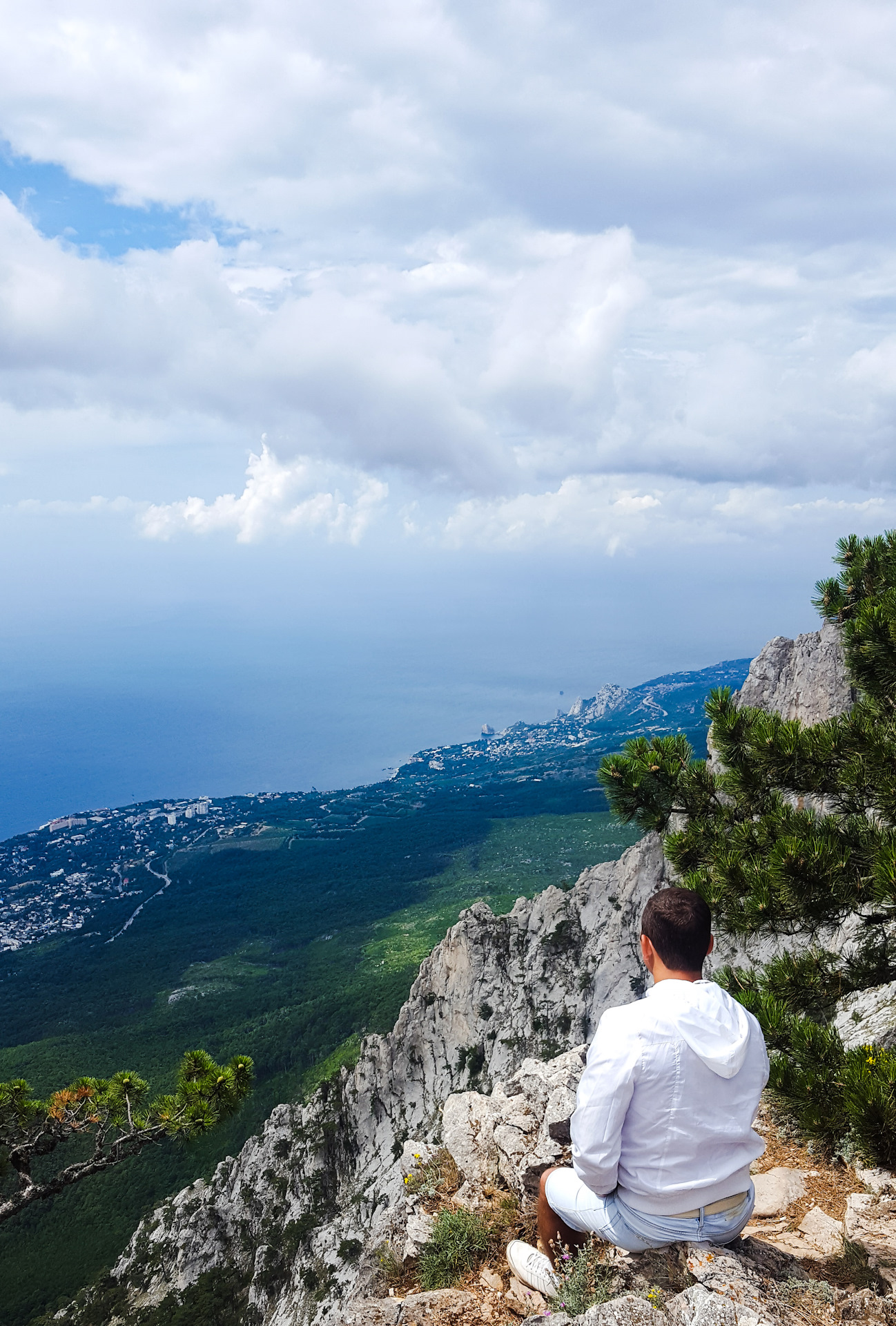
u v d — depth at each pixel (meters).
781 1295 4.34
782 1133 8.20
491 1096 9.55
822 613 12.02
